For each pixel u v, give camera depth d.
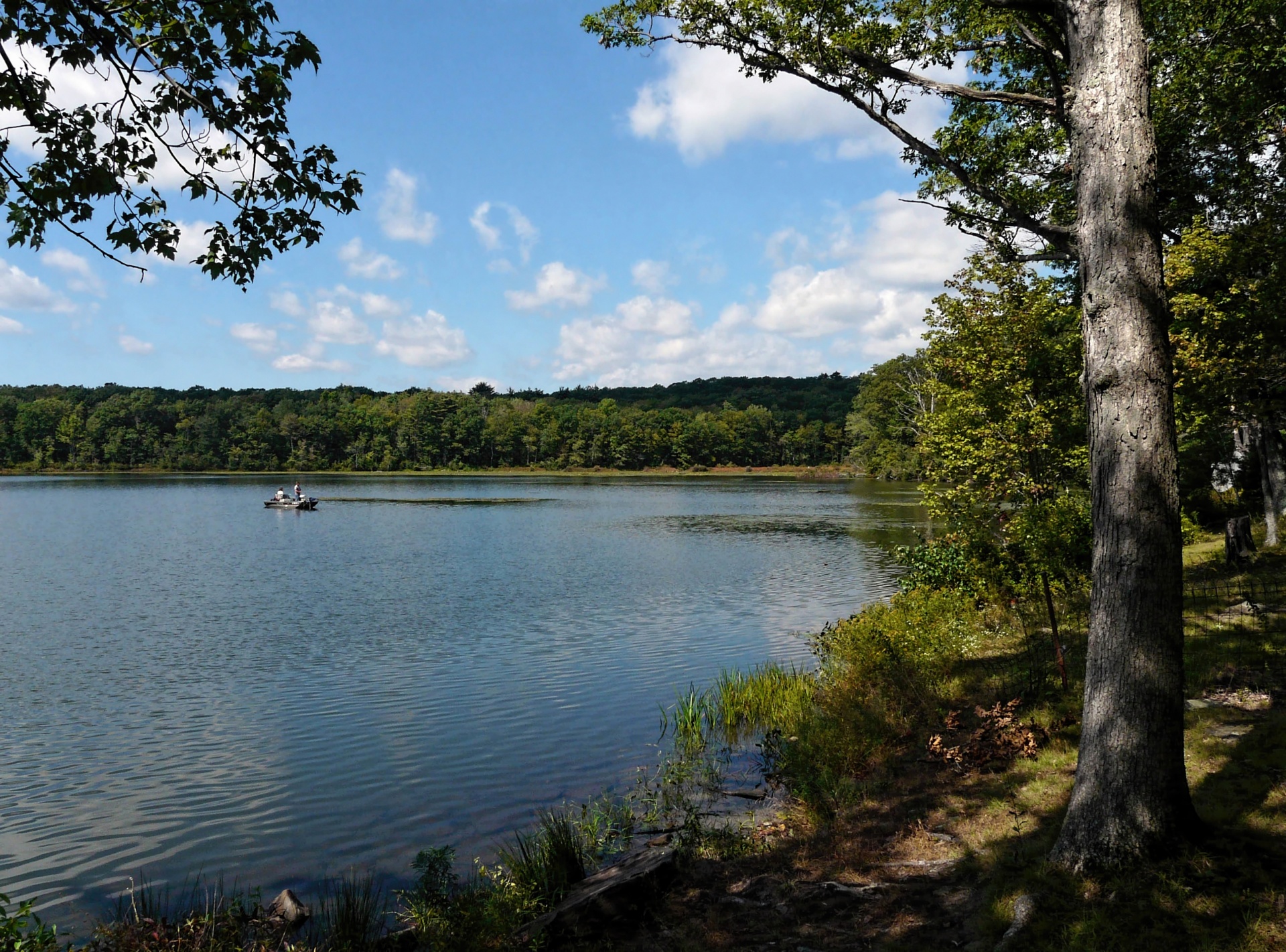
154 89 6.28
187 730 12.28
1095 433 5.64
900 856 6.67
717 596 24.39
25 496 79.94
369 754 11.03
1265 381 12.73
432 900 6.54
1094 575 5.66
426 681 14.96
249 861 8.02
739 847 7.48
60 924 6.92
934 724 9.88
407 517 56.72
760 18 8.59
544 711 12.91
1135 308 5.47
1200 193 14.56
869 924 5.62
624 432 156.75
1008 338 10.98
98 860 8.11
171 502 72.94
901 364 95.69
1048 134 13.08
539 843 7.72
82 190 6.17
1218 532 21.72
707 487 100.69
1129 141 5.54
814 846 7.26
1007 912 5.21
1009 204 7.36
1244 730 7.39
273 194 6.82
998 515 10.66
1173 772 5.36
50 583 27.83
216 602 24.05
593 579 28.23
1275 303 11.64
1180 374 12.05
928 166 12.15
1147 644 5.36
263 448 148.38
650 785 9.71
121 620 21.30
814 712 11.41
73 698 14.07
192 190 6.54
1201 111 13.59
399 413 165.62
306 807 9.30
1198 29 13.57
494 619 21.17
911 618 12.86
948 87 7.39
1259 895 4.74
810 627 19.64
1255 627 10.79
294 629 20.00
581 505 68.81
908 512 57.84
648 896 6.43
